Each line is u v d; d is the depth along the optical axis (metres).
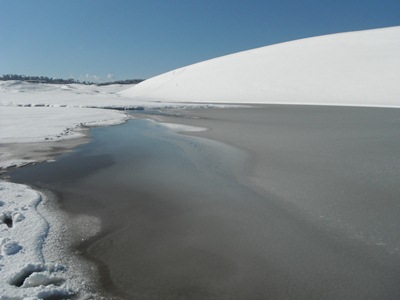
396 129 15.18
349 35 53.25
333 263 4.23
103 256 4.41
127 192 6.97
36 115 22.22
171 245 4.72
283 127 16.66
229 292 3.69
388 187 7.03
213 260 4.33
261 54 57.41
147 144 12.48
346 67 42.03
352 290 3.70
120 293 3.66
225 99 44.22
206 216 5.70
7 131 14.77
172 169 8.77
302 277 3.95
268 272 4.06
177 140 13.27
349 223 5.37
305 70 45.06
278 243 4.75
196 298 3.59
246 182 7.55
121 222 5.48
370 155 9.97
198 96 49.44
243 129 16.12
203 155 10.37
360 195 6.60
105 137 14.27
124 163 9.50
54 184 7.56
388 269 4.10
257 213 5.81
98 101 41.97
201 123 19.05
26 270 3.90
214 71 57.94
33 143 12.43
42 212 5.85
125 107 31.84
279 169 8.59
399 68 38.12
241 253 4.50
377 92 34.50
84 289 3.70
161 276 3.98
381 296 3.60
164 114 25.45
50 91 70.25
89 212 5.89
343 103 32.72
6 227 5.07
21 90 67.81
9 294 3.44
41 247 4.55
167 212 5.89
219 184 7.44
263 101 39.38
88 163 9.52
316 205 6.12
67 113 24.22
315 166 8.80
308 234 5.01
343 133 14.29
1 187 7.12
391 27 54.56
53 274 3.90
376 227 5.21
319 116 21.95
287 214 5.75
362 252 4.49
